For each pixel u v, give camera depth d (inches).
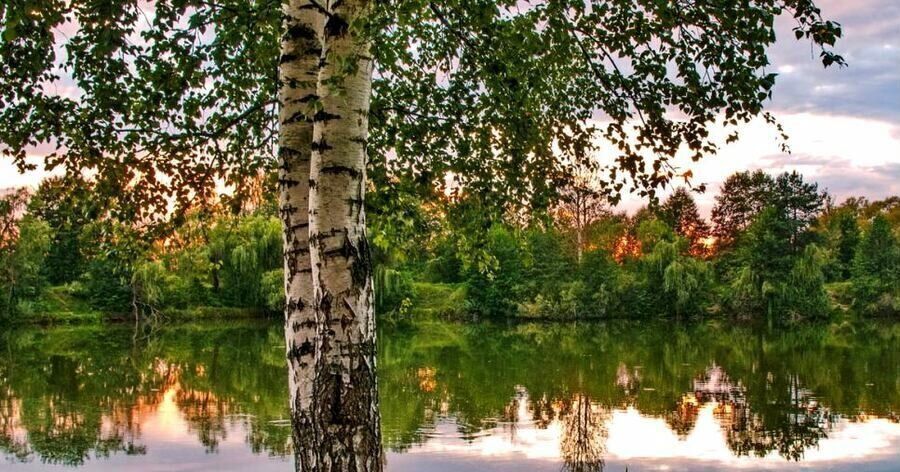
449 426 549.6
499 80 223.8
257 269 1770.4
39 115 236.4
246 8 219.6
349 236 149.9
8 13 162.1
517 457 466.9
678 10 196.7
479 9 197.0
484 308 1878.7
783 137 213.2
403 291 1787.6
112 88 239.6
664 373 834.8
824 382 769.6
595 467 445.4
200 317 1809.8
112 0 199.2
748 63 199.9
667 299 1889.8
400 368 879.1
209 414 593.6
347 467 146.7
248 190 297.3
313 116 168.2
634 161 222.2
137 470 440.8
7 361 958.4
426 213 300.4
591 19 211.0
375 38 155.1
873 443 505.7
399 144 269.4
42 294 1844.2
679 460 465.1
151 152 256.1
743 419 581.3
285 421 568.1
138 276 1601.9
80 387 735.1
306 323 162.2
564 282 1900.8
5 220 1651.1
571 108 260.1
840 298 2068.2
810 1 178.2
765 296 1812.3
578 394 692.1
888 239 1983.3
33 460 462.3
